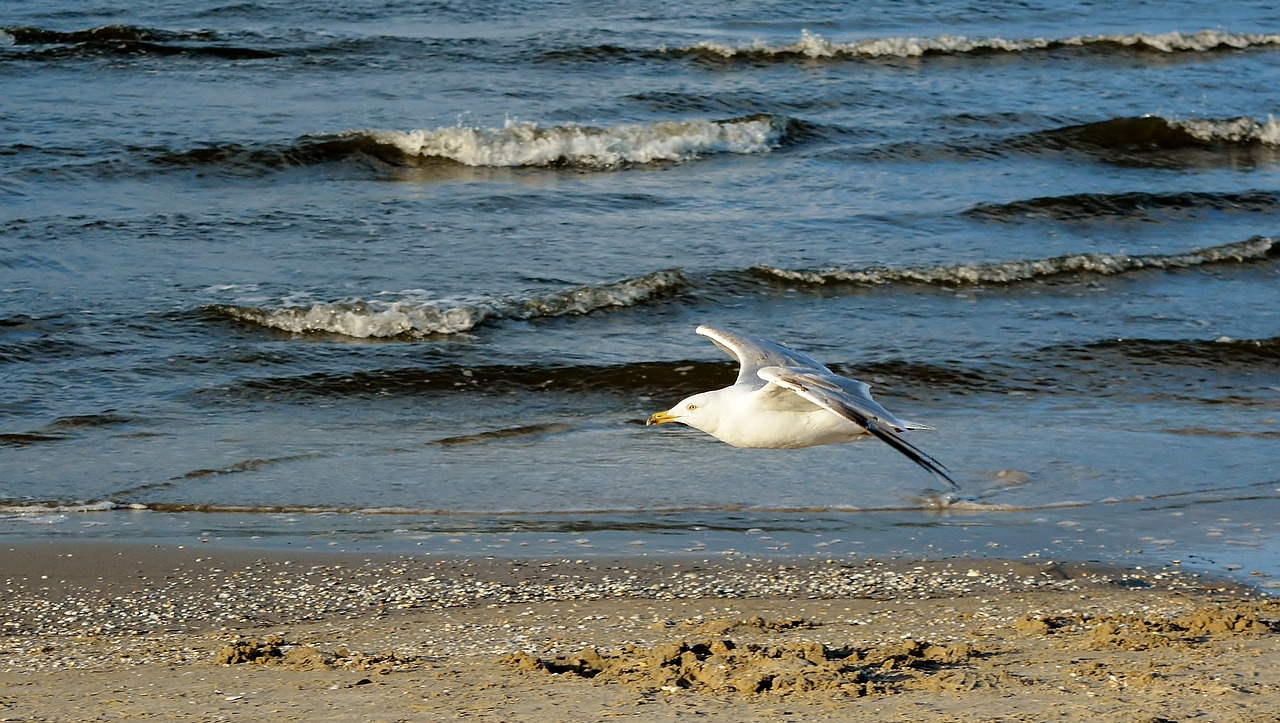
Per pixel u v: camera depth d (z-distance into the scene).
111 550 12.36
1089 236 23.77
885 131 29.17
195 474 14.27
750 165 27.00
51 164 25.17
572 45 34.00
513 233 22.70
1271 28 39.47
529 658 9.30
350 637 10.45
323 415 16.16
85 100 29.09
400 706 8.41
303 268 20.89
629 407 16.58
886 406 16.70
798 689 8.52
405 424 15.91
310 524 13.08
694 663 9.10
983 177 26.86
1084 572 11.95
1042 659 9.27
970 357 18.23
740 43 35.12
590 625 10.67
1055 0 41.91
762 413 9.15
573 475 14.38
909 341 18.81
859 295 20.56
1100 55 35.94
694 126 27.98
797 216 23.98
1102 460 14.85
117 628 10.80
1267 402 16.97
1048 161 28.17
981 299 20.61
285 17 36.03
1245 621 10.07
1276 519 13.27
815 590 11.53
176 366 17.44
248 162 25.95
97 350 17.75
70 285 19.91
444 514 13.37
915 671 9.00
